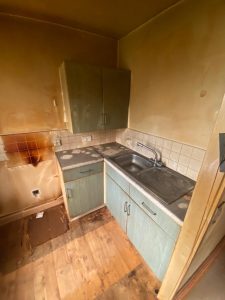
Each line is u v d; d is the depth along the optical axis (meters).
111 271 1.46
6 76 1.54
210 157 0.69
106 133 2.39
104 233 1.86
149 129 1.82
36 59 1.62
